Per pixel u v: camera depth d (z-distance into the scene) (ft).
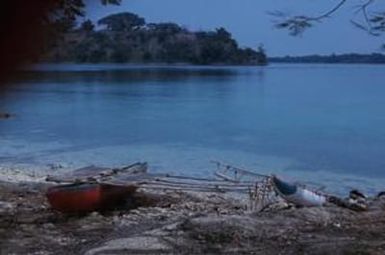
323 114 159.53
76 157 86.84
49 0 5.98
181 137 112.47
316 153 93.71
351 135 118.42
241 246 26.43
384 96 225.35
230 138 112.27
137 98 191.31
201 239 27.20
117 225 33.71
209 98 201.05
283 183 40.75
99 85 195.21
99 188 39.75
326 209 35.32
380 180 71.72
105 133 116.57
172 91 217.56
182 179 53.78
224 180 50.65
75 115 143.84
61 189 39.01
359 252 25.41
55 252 27.07
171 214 38.81
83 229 32.55
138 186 43.62
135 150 95.20
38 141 101.81
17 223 34.65
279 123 139.74
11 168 74.08
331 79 336.29
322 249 25.84
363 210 37.45
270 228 29.30
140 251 25.40
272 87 266.36
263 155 91.81
